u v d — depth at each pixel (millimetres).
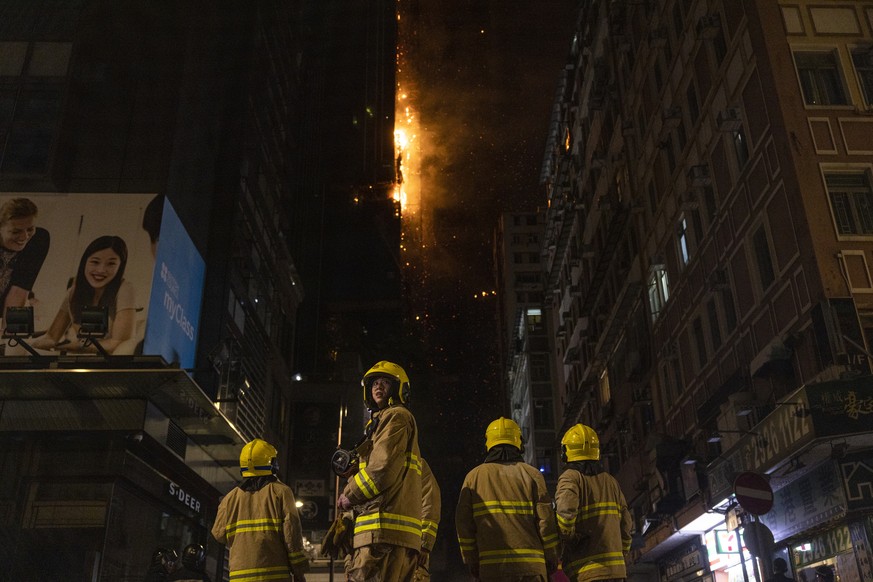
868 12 20062
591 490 6418
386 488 4926
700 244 25266
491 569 5531
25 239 23562
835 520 15648
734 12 22031
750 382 20453
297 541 6379
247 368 34188
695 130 25766
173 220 25516
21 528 19312
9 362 21938
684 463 23141
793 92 19125
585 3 44344
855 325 16500
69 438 20500
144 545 21859
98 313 21203
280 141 44531
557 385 71312
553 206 56688
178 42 27734
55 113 25234
